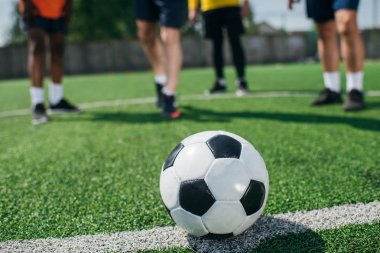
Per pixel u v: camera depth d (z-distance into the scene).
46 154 2.49
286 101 4.45
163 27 3.57
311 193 1.62
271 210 1.46
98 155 2.41
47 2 3.65
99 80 11.65
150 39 4.08
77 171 2.09
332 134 2.70
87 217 1.48
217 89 5.68
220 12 5.18
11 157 2.46
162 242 1.25
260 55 24.08
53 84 4.23
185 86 7.56
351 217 1.37
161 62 4.32
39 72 3.73
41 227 1.41
